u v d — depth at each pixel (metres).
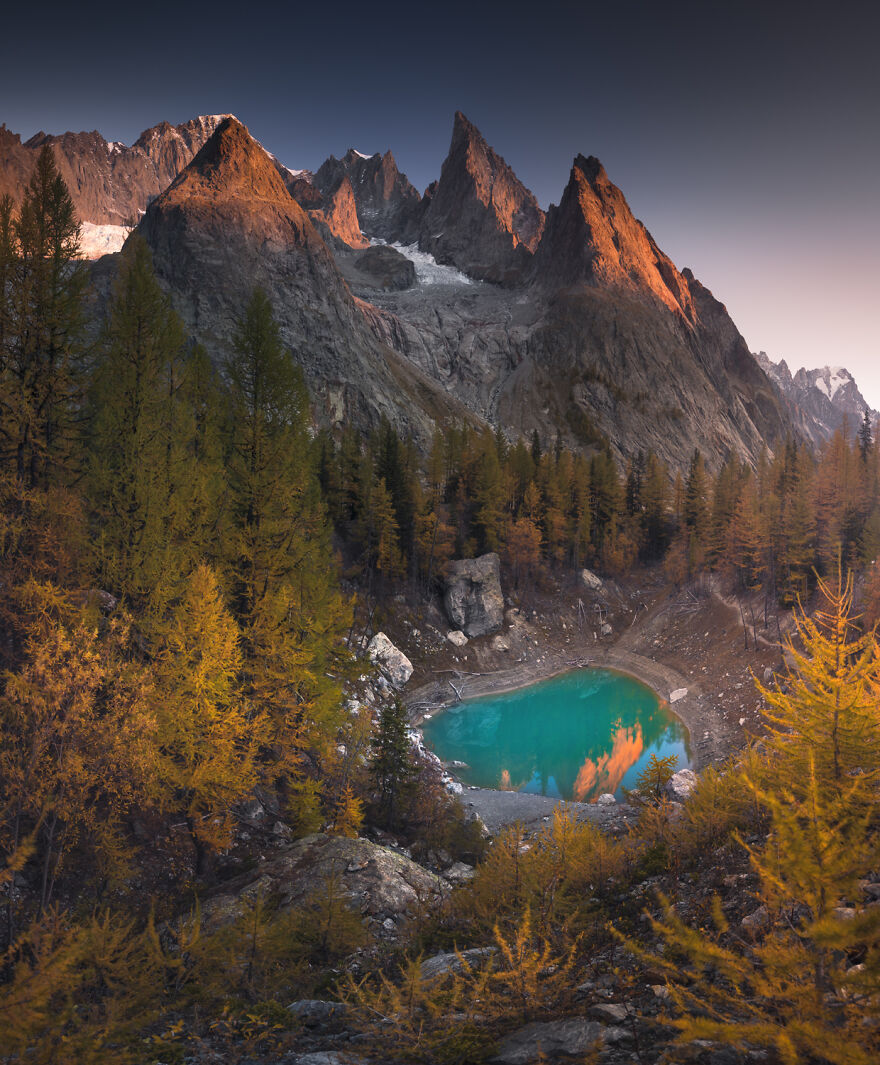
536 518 99.50
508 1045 7.29
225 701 20.58
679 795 33.34
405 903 18.41
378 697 64.94
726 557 87.88
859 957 5.89
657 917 10.58
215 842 19.72
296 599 27.08
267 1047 9.18
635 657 85.88
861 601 46.16
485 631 84.00
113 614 19.80
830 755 7.05
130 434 23.55
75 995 10.41
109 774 15.81
